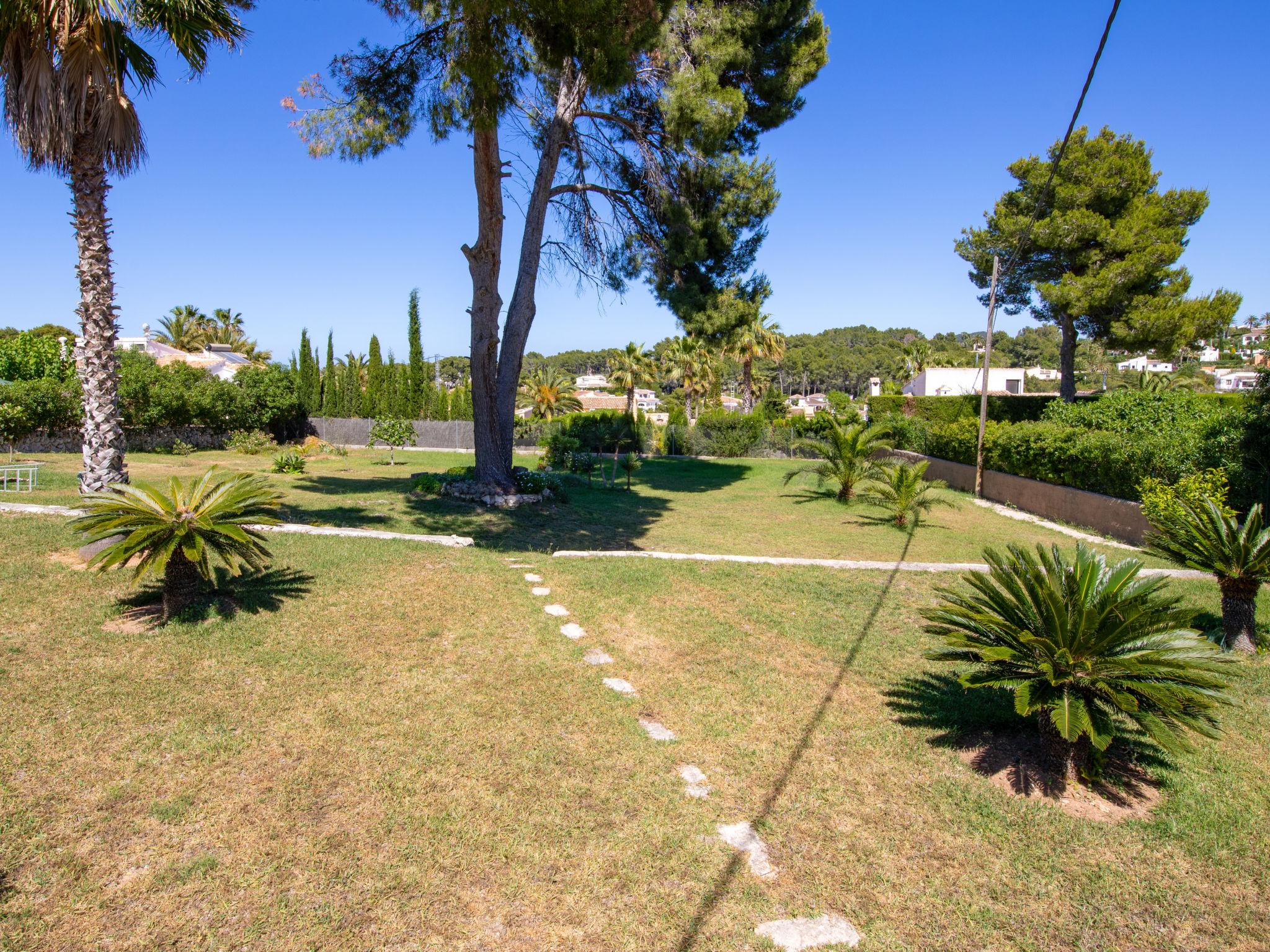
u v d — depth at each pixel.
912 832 3.50
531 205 13.88
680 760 4.10
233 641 5.27
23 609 5.59
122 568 6.61
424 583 7.05
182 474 16.50
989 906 2.99
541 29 8.94
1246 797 3.91
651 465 26.44
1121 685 3.70
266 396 31.64
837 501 17.34
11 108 6.84
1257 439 9.34
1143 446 11.93
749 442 31.77
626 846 3.28
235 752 3.87
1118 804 3.82
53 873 2.88
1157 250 18.97
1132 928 2.89
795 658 5.84
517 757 4.01
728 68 14.54
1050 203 21.11
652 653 5.76
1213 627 6.79
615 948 2.67
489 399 14.02
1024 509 16.20
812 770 4.05
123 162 7.56
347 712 4.40
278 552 7.66
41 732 3.93
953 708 4.92
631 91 14.55
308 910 2.78
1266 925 2.92
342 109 12.50
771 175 15.09
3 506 9.03
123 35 7.20
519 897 2.92
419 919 2.77
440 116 11.61
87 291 7.48
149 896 2.80
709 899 2.96
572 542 11.05
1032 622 4.09
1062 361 22.19
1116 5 4.70
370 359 36.06
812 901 2.98
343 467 22.53
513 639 5.83
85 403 7.63
